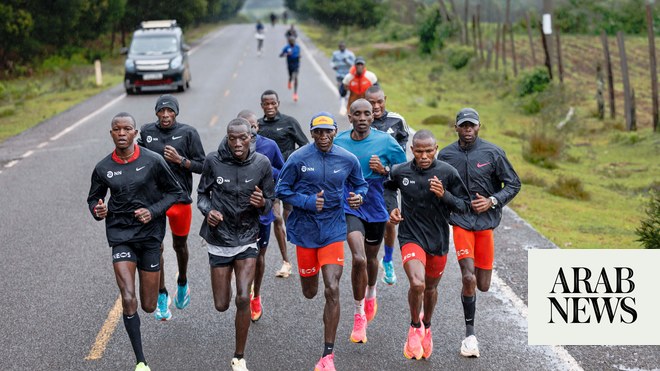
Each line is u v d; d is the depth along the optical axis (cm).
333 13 7525
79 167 1792
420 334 784
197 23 9988
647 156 2261
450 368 771
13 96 3475
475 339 797
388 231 993
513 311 919
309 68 4341
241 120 756
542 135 2214
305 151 788
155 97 3198
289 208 1052
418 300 770
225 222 759
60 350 818
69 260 1124
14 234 1262
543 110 2970
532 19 6191
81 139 2172
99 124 2453
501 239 1214
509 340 840
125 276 748
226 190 756
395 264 1099
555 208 1570
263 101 1043
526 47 5281
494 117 3044
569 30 6225
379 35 6681
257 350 816
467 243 808
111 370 770
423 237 789
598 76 2909
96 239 1230
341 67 2445
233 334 860
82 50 5984
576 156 2292
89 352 812
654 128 2530
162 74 3266
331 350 744
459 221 809
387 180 820
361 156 863
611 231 1394
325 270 768
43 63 5325
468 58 4694
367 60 5419
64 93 3588
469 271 795
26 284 1023
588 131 2688
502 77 3981
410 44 5734
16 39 4856
